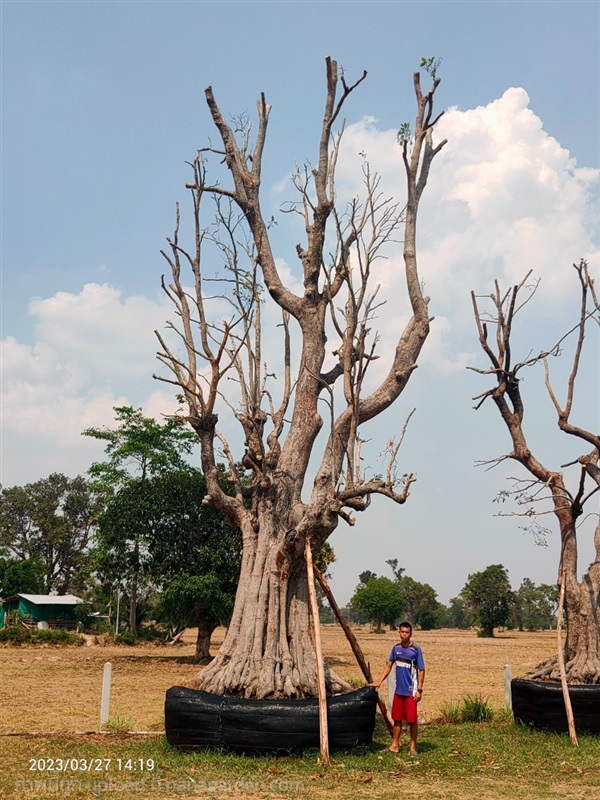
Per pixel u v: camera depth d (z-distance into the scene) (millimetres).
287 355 17156
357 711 12211
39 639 48969
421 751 12656
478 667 34625
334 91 17062
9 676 27641
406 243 17672
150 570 34781
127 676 27828
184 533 34094
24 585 75438
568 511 19406
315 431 16406
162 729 14383
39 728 15078
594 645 18562
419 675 12688
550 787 10438
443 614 141500
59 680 26188
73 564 88812
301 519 14500
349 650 48375
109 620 63906
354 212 15156
